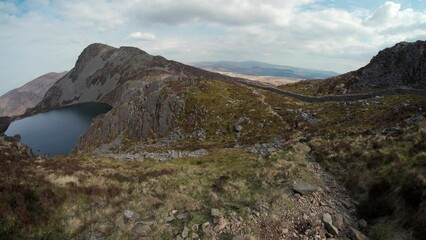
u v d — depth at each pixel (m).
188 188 22.42
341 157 26.70
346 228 15.27
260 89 92.31
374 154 23.12
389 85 71.06
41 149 122.94
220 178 25.09
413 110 44.12
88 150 78.88
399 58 74.19
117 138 79.50
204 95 76.25
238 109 69.50
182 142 61.47
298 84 99.69
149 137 70.25
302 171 23.08
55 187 19.97
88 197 19.80
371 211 16.16
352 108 59.47
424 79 67.56
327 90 81.12
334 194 19.33
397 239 13.62
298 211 16.45
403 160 19.80
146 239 14.38
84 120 183.12
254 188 20.62
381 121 43.97
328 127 51.12
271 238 14.30
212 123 65.75
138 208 18.11
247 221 15.27
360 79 76.94
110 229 15.33
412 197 14.97
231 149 49.84
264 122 62.12
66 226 15.73
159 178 26.86
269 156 33.81
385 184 17.67
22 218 15.27
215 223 15.31
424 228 13.07
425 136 22.72
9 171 21.41
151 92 90.44
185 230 14.87
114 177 26.62
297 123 58.31
